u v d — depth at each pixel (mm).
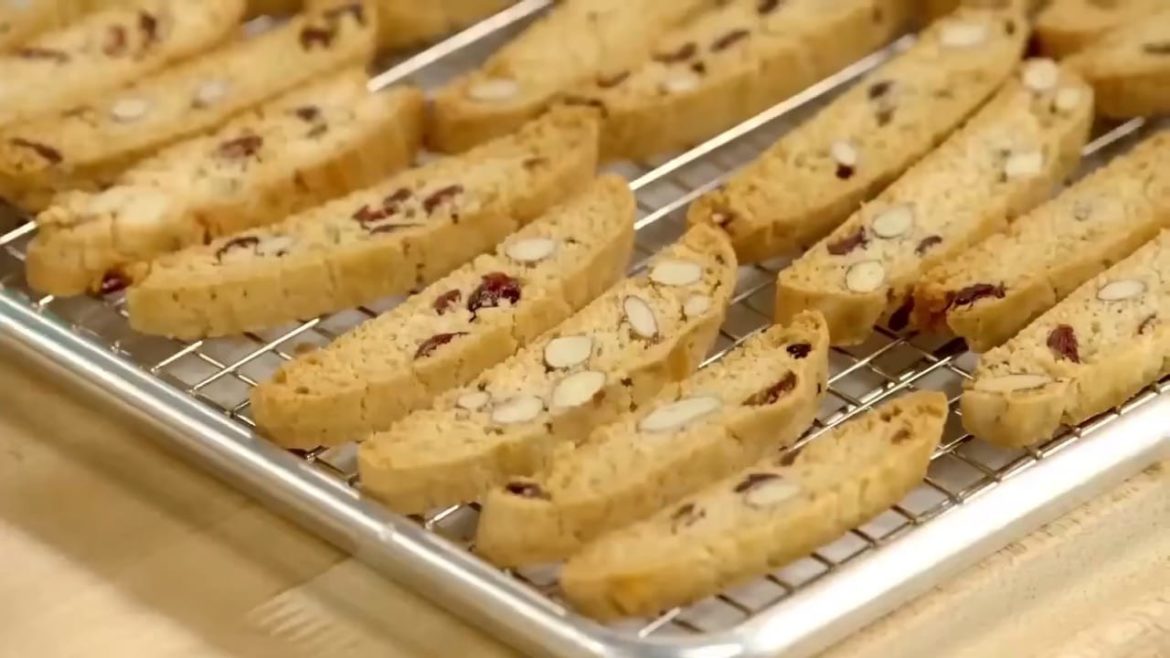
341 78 897
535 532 727
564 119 871
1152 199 833
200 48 928
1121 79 880
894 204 840
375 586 750
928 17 944
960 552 719
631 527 728
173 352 820
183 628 739
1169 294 792
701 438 745
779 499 728
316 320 823
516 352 795
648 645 689
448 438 757
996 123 870
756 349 780
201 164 866
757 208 843
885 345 812
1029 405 749
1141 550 752
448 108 887
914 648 723
